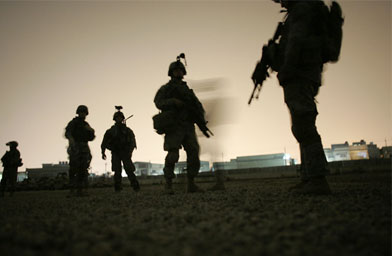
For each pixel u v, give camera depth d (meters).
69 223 1.98
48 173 47.78
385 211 2.01
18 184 18.12
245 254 1.16
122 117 7.85
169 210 2.55
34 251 1.31
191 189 5.51
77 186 6.38
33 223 2.02
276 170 14.34
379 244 1.30
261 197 3.32
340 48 3.45
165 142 5.25
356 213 2.00
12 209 3.17
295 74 3.18
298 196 3.15
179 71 5.64
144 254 1.19
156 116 5.27
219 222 1.83
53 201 4.37
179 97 5.38
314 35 3.19
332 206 2.32
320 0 3.21
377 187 3.90
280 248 1.22
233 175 15.15
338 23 3.37
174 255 1.16
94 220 2.10
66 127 6.60
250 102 4.14
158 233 1.58
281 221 1.80
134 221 2.01
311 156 3.21
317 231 1.53
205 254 1.19
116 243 1.35
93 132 6.62
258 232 1.52
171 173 5.19
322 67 3.50
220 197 3.66
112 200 4.02
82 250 1.27
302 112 3.15
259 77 4.02
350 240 1.38
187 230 1.63
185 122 5.40
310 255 1.16
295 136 3.31
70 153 6.43
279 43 3.65
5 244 1.45
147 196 4.60
